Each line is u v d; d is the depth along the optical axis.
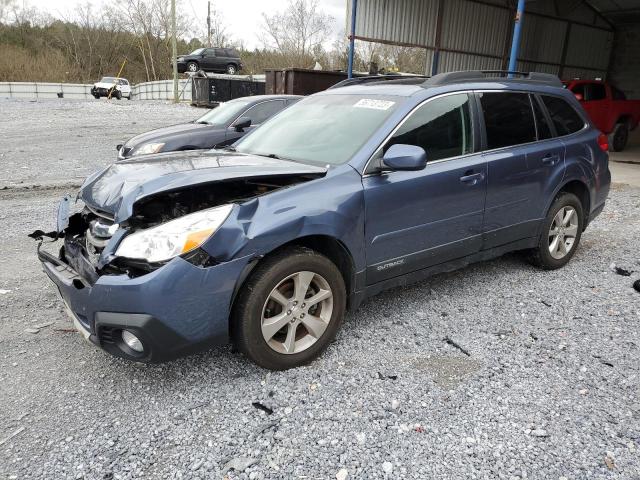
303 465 2.36
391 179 3.39
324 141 3.67
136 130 15.95
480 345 3.46
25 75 54.62
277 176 3.09
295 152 3.72
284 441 2.52
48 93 41.34
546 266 4.79
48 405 2.78
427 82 3.96
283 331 3.18
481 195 3.94
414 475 2.30
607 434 2.59
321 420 2.67
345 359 3.26
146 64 56.66
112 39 59.91
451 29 18.00
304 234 2.96
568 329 3.70
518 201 4.27
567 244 4.93
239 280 2.79
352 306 3.38
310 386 2.96
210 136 8.55
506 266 4.98
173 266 2.58
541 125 4.53
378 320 3.81
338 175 3.22
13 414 2.70
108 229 2.92
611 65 23.62
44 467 2.34
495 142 4.10
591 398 2.88
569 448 2.48
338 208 3.10
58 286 2.96
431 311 3.97
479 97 4.06
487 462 2.39
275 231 2.83
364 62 33.47
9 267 4.72
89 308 2.68
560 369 3.17
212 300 2.71
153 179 2.91
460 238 3.90
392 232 3.43
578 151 4.77
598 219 6.98
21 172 9.38
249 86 24.42
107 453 2.43
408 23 16.95
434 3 17.23
